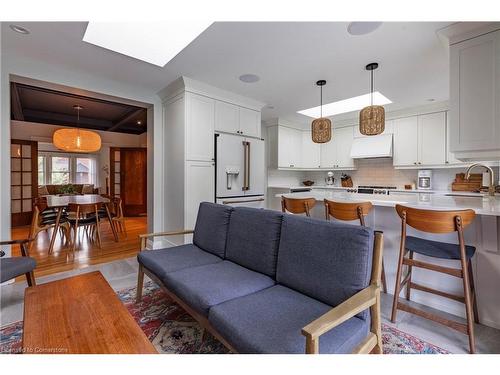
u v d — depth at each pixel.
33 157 6.07
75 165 7.51
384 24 2.12
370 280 1.38
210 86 3.52
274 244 1.81
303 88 3.60
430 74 3.11
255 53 2.62
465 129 2.17
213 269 1.89
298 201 2.62
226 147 3.74
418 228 1.82
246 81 3.36
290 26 2.15
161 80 3.35
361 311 1.24
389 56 2.67
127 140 7.82
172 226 3.66
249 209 2.11
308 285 1.51
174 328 1.90
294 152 5.75
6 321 1.98
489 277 1.91
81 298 1.54
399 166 4.70
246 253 1.96
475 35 2.12
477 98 2.11
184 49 2.54
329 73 3.10
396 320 1.99
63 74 3.01
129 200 7.66
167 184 3.78
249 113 4.14
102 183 7.63
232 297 1.49
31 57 2.71
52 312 1.39
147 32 2.24
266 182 5.75
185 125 3.37
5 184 2.69
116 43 2.44
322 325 0.96
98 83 3.28
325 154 5.78
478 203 2.23
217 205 2.42
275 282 1.73
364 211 2.21
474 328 1.87
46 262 3.31
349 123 5.37
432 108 4.32
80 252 3.75
